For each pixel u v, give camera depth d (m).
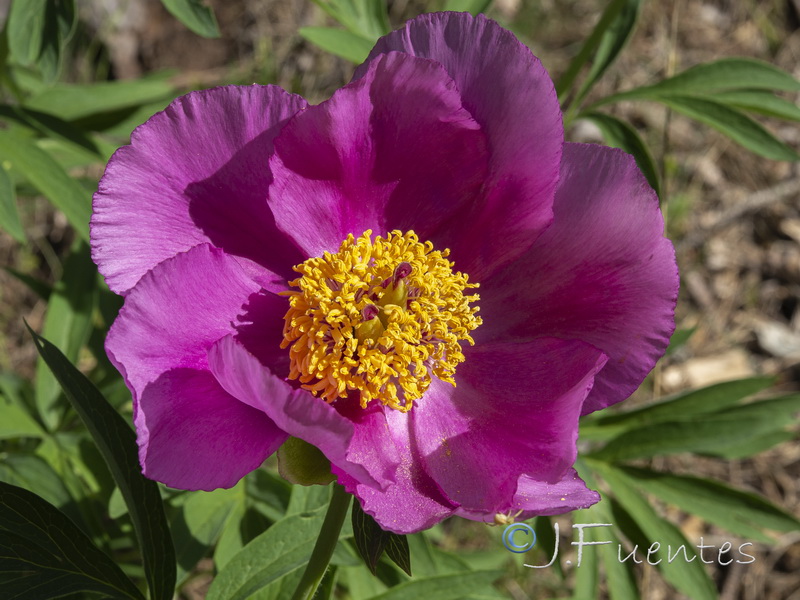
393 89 0.22
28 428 0.30
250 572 0.23
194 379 0.20
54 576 0.22
